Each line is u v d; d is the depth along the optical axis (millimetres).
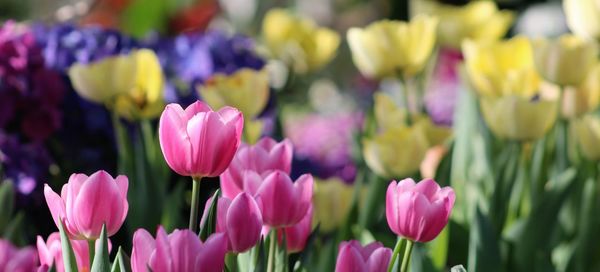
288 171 1702
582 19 2297
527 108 2076
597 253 2221
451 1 5621
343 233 2131
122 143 2152
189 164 1562
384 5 7211
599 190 2230
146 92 2127
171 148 1562
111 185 1561
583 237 2199
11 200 1800
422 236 1604
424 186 1619
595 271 2227
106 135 2426
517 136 2102
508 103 2084
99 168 2408
